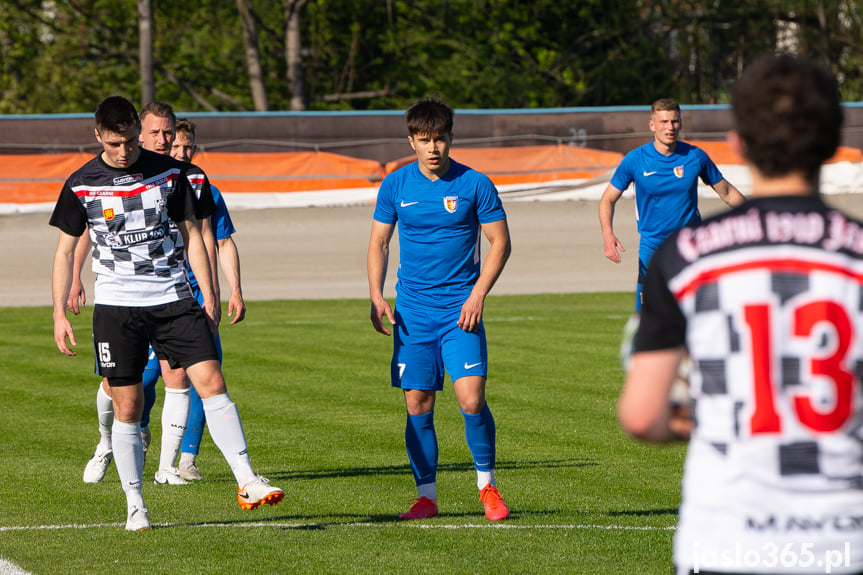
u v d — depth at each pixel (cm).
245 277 6694
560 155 8044
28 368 3778
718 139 7806
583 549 1669
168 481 2205
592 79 12038
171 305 1727
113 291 1720
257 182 7856
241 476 1684
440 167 1820
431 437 1903
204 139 7812
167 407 2195
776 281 716
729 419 721
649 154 3089
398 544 1703
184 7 12100
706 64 12475
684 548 744
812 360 709
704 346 725
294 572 1551
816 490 712
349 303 5822
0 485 2172
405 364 1861
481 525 1827
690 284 729
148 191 1716
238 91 12444
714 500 727
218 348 2145
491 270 1816
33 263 6931
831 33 13000
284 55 12444
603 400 3111
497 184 7975
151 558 1623
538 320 5003
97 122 1683
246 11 11119
